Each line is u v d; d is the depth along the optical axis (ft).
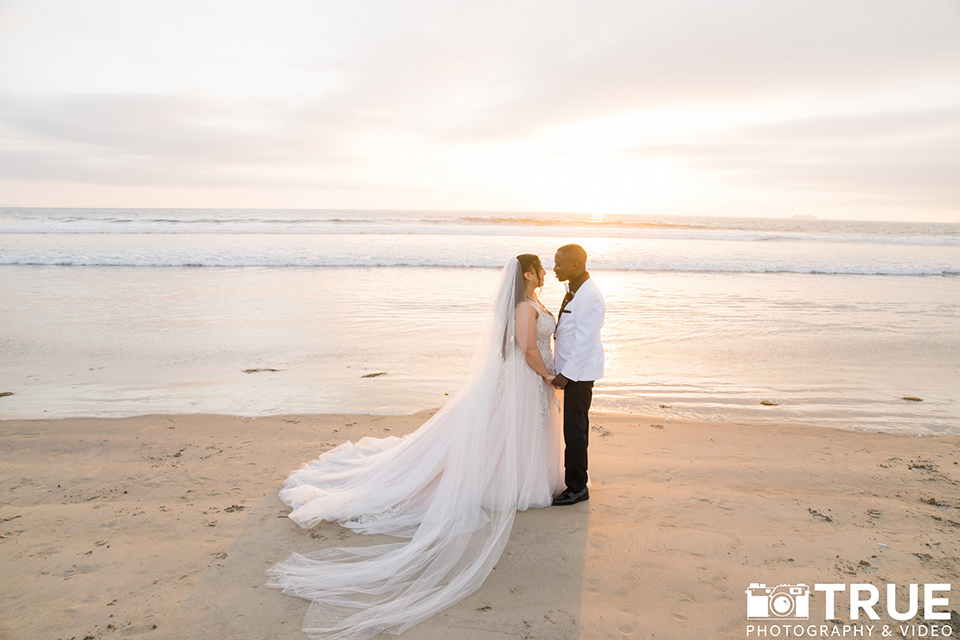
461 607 8.75
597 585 9.34
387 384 21.27
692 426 17.26
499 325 11.68
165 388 20.48
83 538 10.60
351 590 9.12
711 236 115.34
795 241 109.40
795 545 10.58
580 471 12.20
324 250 70.13
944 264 67.41
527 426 11.84
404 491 11.51
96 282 45.32
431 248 74.79
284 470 13.84
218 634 8.11
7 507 11.78
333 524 11.31
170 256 60.80
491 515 11.20
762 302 40.68
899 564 9.99
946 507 12.16
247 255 62.95
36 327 29.68
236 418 17.48
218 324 31.17
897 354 26.58
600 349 11.71
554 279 55.72
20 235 87.40
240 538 10.70
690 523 11.39
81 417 17.37
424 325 31.55
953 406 19.57
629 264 62.49
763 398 20.25
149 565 9.76
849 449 15.56
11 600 8.75
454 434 11.25
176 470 13.73
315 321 32.32
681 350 26.91
